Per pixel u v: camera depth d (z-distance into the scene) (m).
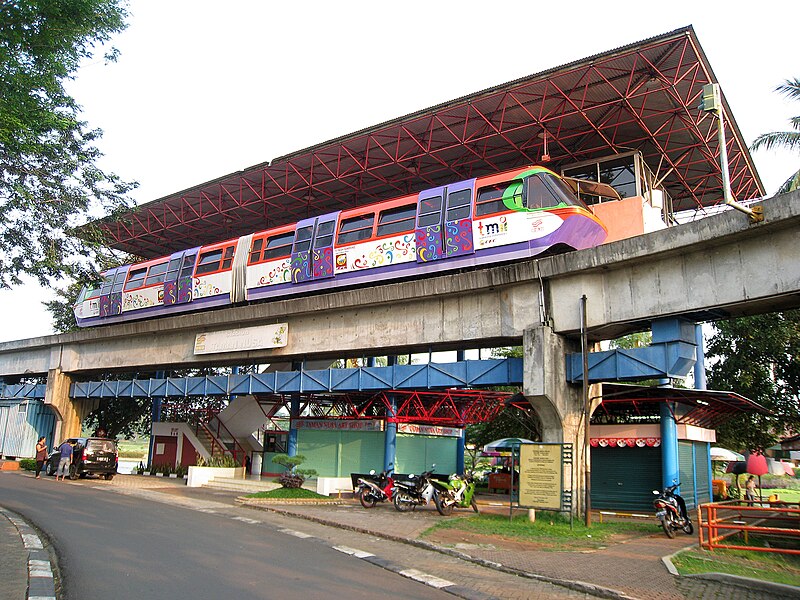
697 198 27.42
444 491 16.52
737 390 25.11
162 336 26.47
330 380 20.53
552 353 15.05
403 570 9.08
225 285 23.77
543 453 14.45
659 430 17.39
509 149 25.19
